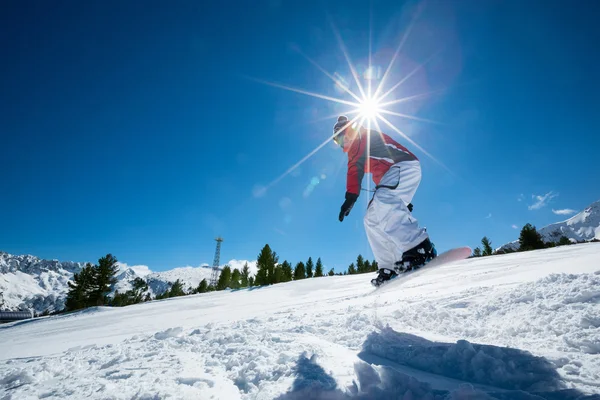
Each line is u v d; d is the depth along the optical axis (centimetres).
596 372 92
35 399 118
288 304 670
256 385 110
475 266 891
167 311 1038
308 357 132
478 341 151
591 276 196
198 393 105
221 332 230
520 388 93
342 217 241
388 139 241
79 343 429
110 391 113
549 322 151
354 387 94
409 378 92
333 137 255
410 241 201
